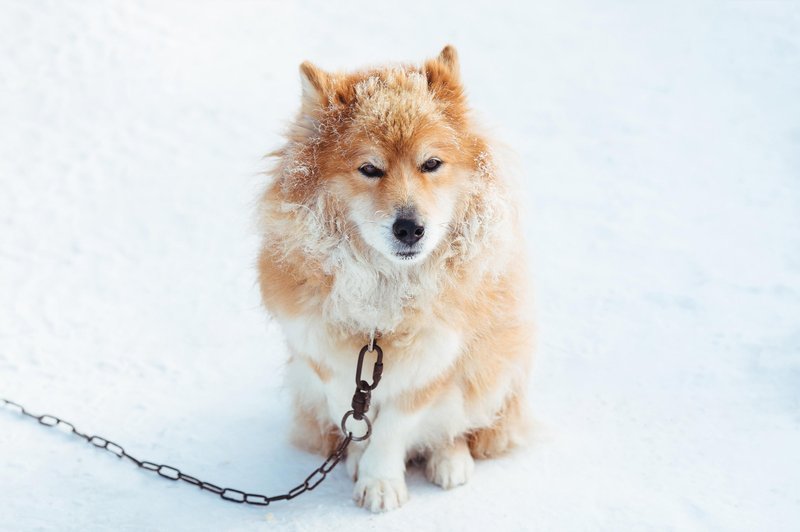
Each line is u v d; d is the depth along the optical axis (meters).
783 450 4.39
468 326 4.03
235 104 9.38
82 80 9.45
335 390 4.12
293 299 3.98
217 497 4.15
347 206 3.88
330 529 3.89
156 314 6.08
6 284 6.29
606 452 4.46
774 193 7.84
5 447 4.45
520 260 4.38
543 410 4.91
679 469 4.27
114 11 10.66
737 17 11.63
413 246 3.73
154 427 4.75
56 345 5.60
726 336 5.65
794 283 6.30
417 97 3.93
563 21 11.86
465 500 4.10
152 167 8.19
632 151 8.75
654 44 11.16
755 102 9.66
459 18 11.85
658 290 6.35
